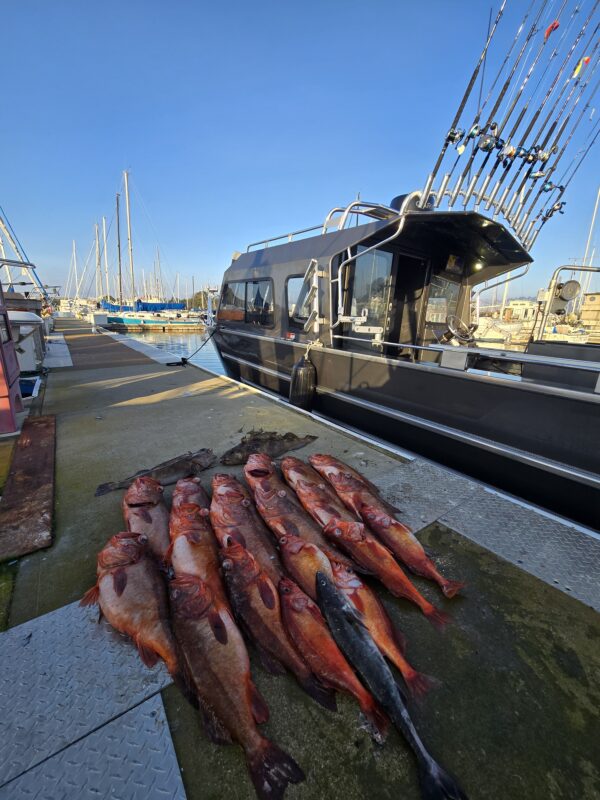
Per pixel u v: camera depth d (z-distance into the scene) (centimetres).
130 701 163
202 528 249
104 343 1694
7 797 131
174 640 183
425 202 527
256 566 212
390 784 139
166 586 213
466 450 416
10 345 556
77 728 152
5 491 329
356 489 312
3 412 469
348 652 177
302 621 189
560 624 206
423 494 326
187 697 163
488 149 486
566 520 291
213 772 142
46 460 394
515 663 185
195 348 2362
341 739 153
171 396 670
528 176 553
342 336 576
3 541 261
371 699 161
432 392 445
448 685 175
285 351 705
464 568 246
